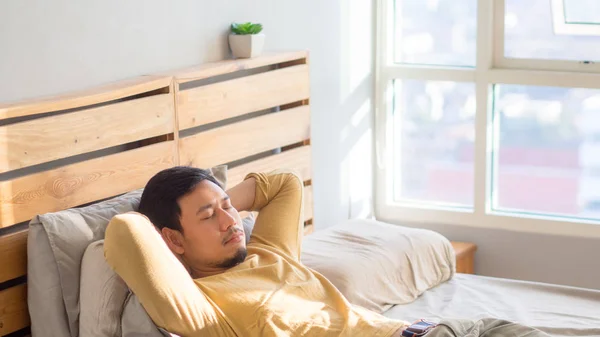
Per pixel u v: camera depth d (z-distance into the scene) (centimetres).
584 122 361
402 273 276
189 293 196
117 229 196
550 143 369
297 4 340
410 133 398
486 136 375
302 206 247
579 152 364
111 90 244
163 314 192
